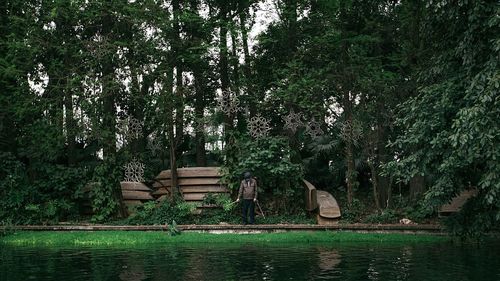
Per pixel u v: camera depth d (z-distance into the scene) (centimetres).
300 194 1752
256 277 720
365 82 1634
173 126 1817
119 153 1803
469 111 886
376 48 1817
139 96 1748
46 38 1727
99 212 1733
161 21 1722
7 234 1469
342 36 1733
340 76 1706
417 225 1454
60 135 1695
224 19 1898
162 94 1731
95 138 1780
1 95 1719
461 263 858
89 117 1702
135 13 1680
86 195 1809
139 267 837
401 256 961
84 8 1705
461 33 1068
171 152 1791
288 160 1720
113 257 980
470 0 982
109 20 1761
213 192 1805
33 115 1769
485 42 994
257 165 1684
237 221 1686
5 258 977
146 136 2045
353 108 1730
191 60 1816
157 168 2338
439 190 1041
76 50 1734
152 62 1769
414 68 1566
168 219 1667
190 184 1833
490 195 916
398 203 1814
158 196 1923
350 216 1669
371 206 1883
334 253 1017
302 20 1884
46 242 1292
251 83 1892
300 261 895
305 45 1791
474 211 1118
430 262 872
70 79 1664
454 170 1015
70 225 1623
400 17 1686
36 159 1778
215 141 2450
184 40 1814
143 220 1677
